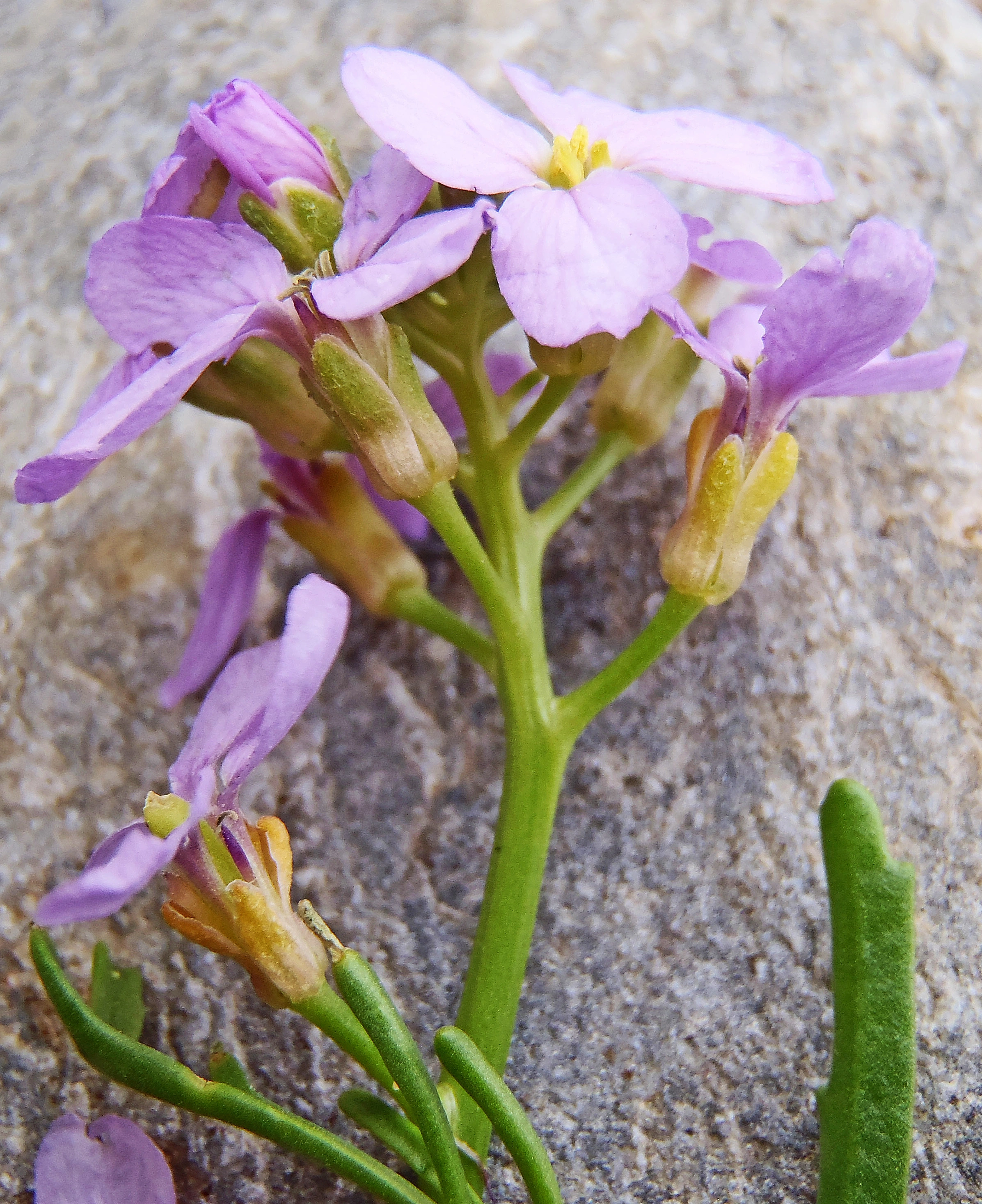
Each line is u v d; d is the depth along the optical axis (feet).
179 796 0.21
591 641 0.25
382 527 0.24
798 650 0.24
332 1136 0.21
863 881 0.22
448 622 0.23
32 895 0.24
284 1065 0.24
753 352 0.23
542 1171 0.21
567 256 0.20
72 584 0.25
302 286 0.21
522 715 0.22
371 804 0.24
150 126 0.28
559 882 0.24
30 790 0.25
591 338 0.21
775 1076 0.23
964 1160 0.23
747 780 0.24
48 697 0.25
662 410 0.23
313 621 0.20
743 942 0.24
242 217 0.22
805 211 0.26
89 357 0.26
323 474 0.23
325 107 0.27
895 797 0.24
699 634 0.24
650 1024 0.24
